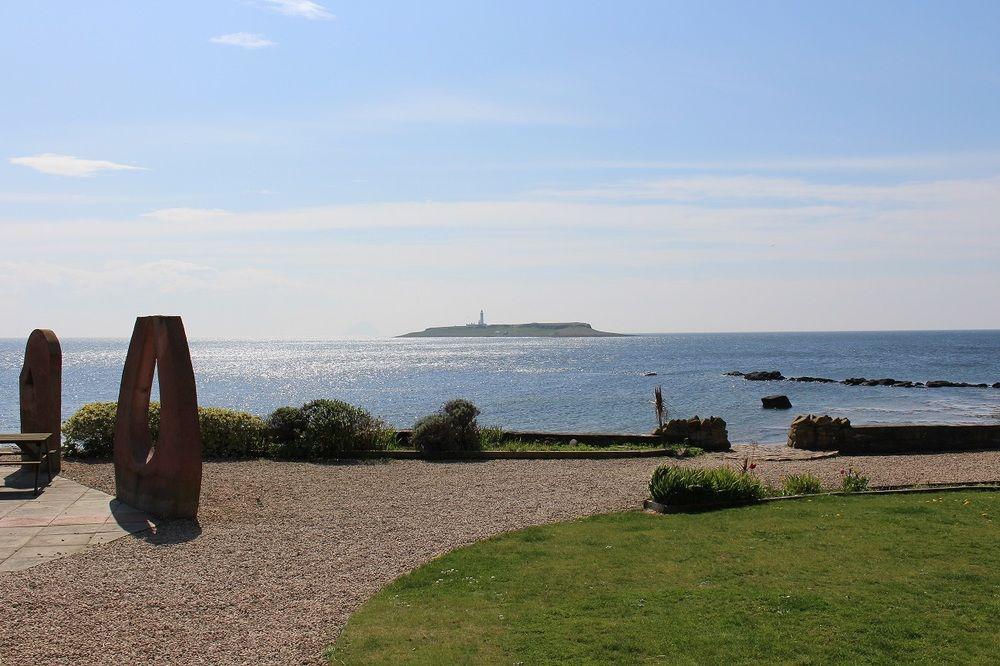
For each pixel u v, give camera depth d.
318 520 11.26
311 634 7.07
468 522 11.20
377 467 16.12
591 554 9.36
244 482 14.09
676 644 6.62
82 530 10.38
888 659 6.30
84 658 6.48
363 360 121.50
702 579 8.30
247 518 11.29
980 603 7.41
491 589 8.16
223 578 8.56
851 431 19.25
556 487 13.90
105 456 16.58
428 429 17.73
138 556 9.27
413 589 8.26
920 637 6.69
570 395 49.06
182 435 11.00
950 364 94.50
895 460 17.61
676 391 52.38
